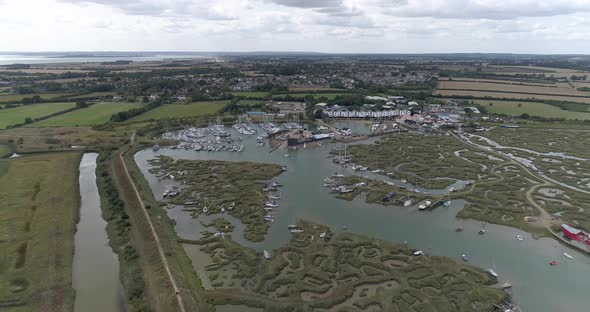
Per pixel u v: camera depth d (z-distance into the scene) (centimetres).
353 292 9756
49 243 12019
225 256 11512
